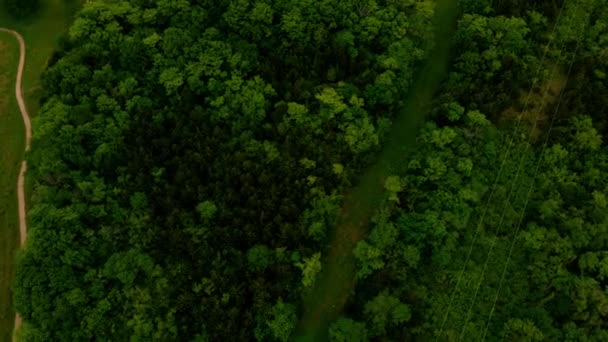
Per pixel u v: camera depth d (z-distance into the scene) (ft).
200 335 261.03
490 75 319.47
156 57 310.65
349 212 303.07
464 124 309.01
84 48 316.40
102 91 304.91
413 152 313.94
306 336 278.26
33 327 256.52
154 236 279.28
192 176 287.89
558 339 266.77
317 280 287.48
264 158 294.66
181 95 307.17
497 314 277.64
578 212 291.38
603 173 301.02
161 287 271.28
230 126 304.71
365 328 262.26
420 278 281.74
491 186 302.45
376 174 311.47
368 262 276.62
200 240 278.05
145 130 297.33
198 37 317.63
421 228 279.69
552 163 306.55
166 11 320.70
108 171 291.99
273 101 312.50
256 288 268.21
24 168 310.65
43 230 270.26
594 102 317.01
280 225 277.64
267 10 317.42
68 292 262.47
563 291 276.62
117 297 269.44
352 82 317.83
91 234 277.64
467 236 292.20
